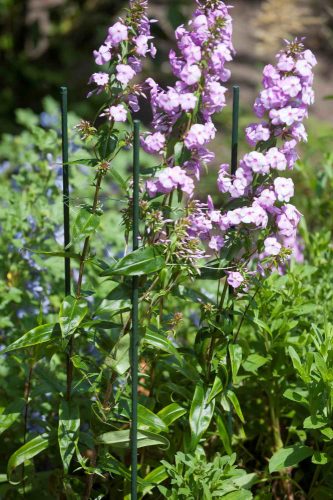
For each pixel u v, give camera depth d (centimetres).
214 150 814
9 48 923
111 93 301
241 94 997
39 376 367
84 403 360
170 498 322
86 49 939
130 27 297
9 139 660
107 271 294
